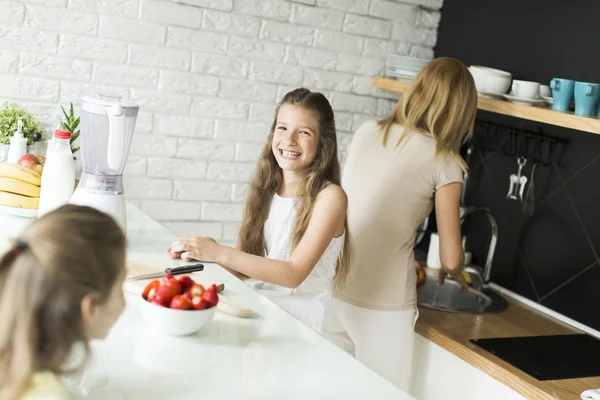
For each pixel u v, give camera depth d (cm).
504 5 330
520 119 320
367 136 264
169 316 149
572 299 295
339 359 152
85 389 124
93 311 105
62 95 295
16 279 100
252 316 169
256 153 333
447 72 254
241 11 317
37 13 285
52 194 210
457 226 257
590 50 291
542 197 309
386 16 348
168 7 304
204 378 135
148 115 310
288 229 224
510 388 240
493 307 301
